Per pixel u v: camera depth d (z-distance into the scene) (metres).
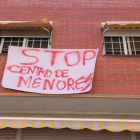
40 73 5.16
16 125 4.50
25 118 4.59
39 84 5.06
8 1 6.41
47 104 5.06
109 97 5.05
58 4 6.36
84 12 6.24
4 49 6.01
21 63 5.21
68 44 5.77
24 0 6.43
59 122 4.57
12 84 5.02
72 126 4.50
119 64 5.43
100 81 5.23
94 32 5.96
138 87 5.16
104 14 6.24
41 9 6.30
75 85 5.05
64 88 5.03
